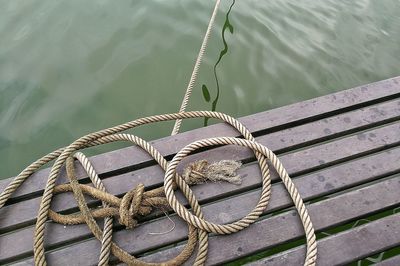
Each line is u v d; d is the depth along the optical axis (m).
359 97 1.89
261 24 3.15
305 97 2.70
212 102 2.62
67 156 1.65
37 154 2.30
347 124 1.81
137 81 2.68
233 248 1.50
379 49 3.01
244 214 1.58
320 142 1.79
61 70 2.69
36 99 2.53
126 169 1.67
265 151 1.66
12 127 2.40
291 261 1.48
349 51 2.99
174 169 1.59
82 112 2.49
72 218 1.51
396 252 1.88
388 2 3.43
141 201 1.52
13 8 3.06
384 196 1.63
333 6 3.38
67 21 3.01
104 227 1.49
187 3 3.27
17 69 2.66
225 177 1.63
